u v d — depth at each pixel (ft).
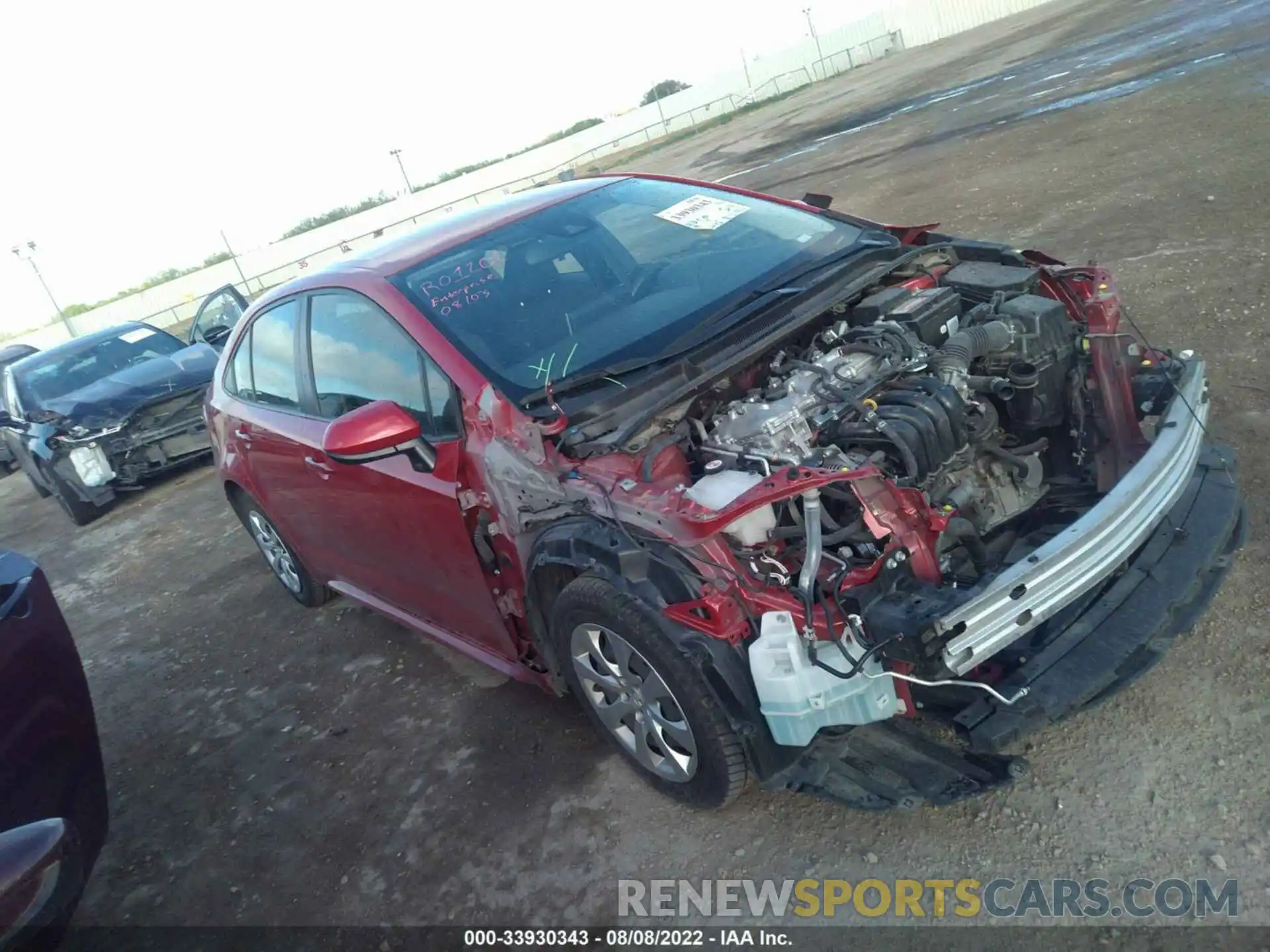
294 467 14.08
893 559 8.34
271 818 12.32
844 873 8.70
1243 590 10.41
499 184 155.84
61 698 10.50
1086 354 10.80
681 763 9.52
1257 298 16.63
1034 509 10.76
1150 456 9.12
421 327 11.27
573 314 11.32
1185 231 21.15
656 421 9.64
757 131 92.89
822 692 8.03
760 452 8.91
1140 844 8.07
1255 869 7.58
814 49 166.81
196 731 15.15
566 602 9.71
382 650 15.89
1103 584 9.27
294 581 18.08
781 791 9.84
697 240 12.79
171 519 27.84
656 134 161.07
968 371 10.25
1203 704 9.20
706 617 8.51
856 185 41.04
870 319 11.03
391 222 147.74
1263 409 13.24
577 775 11.16
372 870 10.77
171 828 12.80
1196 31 49.62
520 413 10.03
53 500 35.86
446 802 11.48
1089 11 89.45
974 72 71.31
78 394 31.19
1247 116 29.07
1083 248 22.30
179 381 31.24
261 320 15.06
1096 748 9.13
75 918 11.49
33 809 9.46
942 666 7.62
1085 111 39.04
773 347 10.73
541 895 9.60
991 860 8.36
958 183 34.14
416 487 11.31
